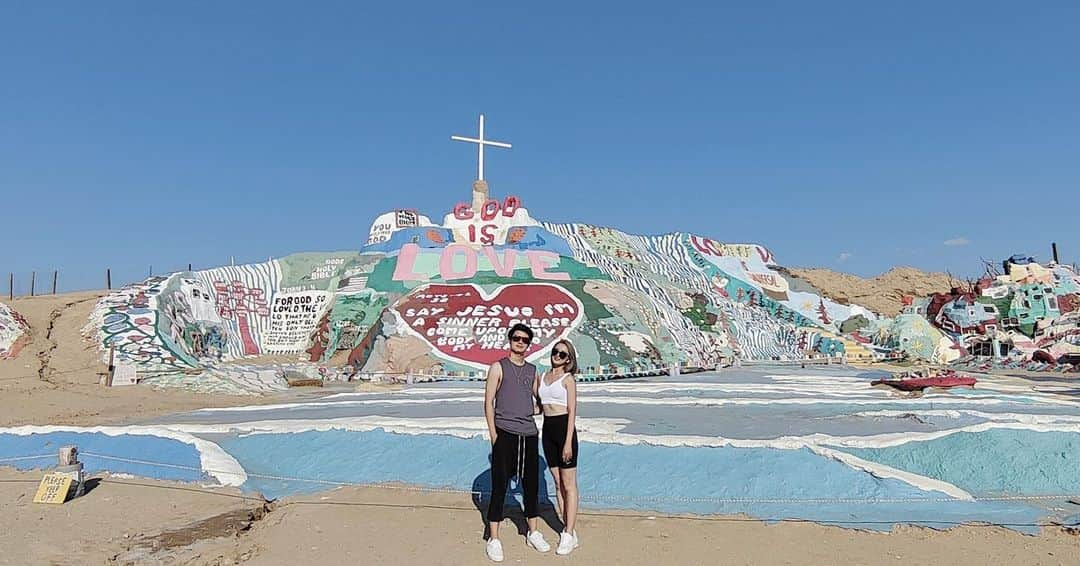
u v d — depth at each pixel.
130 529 9.55
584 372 31.48
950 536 9.01
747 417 18.45
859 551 8.43
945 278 79.50
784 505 10.38
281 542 8.82
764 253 58.44
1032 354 46.00
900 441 13.30
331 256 46.75
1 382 28.66
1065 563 8.00
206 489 11.79
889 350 48.16
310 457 13.65
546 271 40.81
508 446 8.43
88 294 45.19
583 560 8.13
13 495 11.32
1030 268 52.50
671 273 52.34
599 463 12.29
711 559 8.17
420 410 20.27
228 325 41.03
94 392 26.72
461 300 36.41
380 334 34.72
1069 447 12.46
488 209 45.00
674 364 33.78
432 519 9.77
